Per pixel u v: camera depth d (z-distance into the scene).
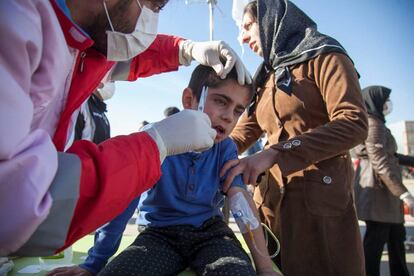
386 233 2.88
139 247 1.25
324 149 1.31
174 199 1.39
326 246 1.41
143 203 1.44
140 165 0.76
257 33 1.79
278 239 1.57
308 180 1.46
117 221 1.31
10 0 0.59
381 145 2.81
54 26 0.66
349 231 1.42
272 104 1.63
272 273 1.25
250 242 1.32
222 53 1.37
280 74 1.59
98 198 0.68
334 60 1.43
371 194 2.88
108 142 0.78
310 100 1.50
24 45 0.58
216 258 1.17
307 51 1.52
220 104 1.40
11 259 1.56
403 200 2.83
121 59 0.91
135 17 0.83
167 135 0.91
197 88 1.46
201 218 1.39
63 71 0.72
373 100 2.96
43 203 0.59
